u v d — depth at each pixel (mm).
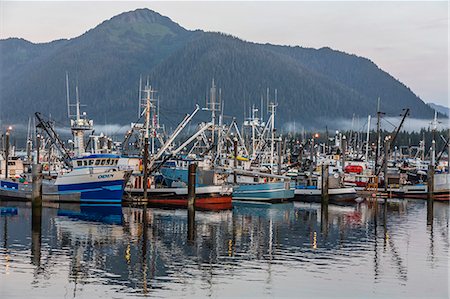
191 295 39844
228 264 47969
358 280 44344
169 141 96000
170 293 40188
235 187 97875
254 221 72500
